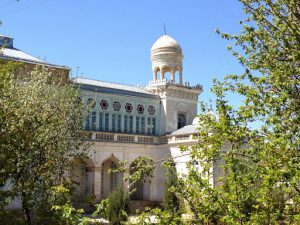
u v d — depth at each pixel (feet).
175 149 145.28
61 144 67.10
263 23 36.37
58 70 114.73
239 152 29.99
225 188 28.40
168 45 169.17
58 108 72.23
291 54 34.55
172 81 162.91
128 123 153.89
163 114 161.58
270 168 26.68
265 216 26.61
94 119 144.36
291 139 30.42
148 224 29.40
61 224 38.58
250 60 36.42
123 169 36.32
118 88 156.76
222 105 28.81
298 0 33.65
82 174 137.18
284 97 29.76
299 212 27.73
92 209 124.16
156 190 149.89
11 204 82.43
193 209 28.91
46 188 44.34
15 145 44.52
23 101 64.28
